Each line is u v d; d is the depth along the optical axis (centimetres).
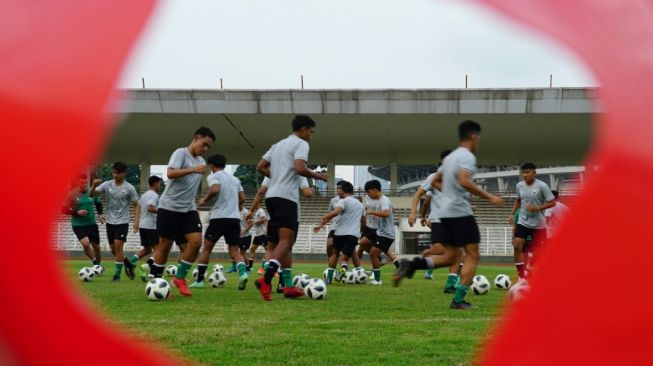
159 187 1114
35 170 77
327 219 1025
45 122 76
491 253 3059
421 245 3378
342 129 3362
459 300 610
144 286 916
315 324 485
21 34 79
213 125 3356
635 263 86
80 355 85
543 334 88
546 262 89
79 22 79
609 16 85
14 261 79
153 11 77
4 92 78
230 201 853
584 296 87
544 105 3002
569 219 88
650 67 84
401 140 3500
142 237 1102
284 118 3238
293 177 670
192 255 723
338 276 1112
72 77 77
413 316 547
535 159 3862
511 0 79
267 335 425
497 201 571
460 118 3142
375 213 1055
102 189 1087
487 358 92
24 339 84
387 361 338
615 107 85
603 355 87
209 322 493
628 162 84
